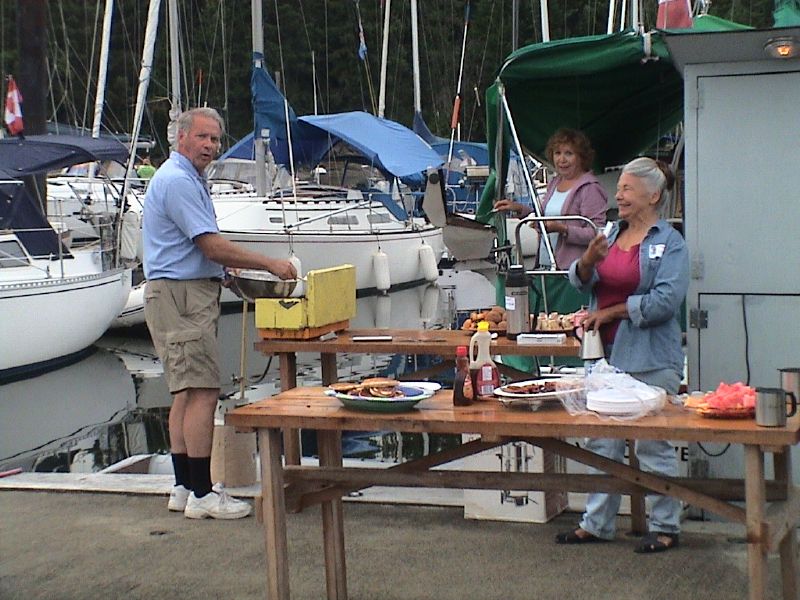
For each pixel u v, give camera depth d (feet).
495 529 16.28
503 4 118.01
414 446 28.14
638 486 11.41
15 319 43.14
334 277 18.21
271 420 11.15
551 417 10.57
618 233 14.53
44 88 52.90
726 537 15.40
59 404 38.19
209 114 17.07
